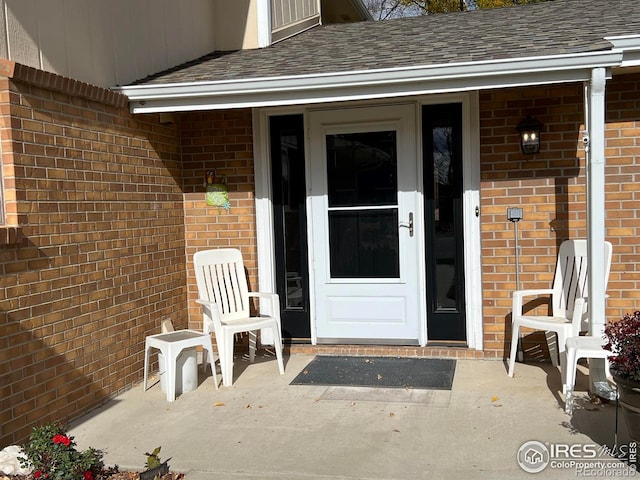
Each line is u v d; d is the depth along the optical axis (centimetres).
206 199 572
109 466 331
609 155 480
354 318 558
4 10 349
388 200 546
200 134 570
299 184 568
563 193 493
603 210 396
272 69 491
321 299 564
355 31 698
